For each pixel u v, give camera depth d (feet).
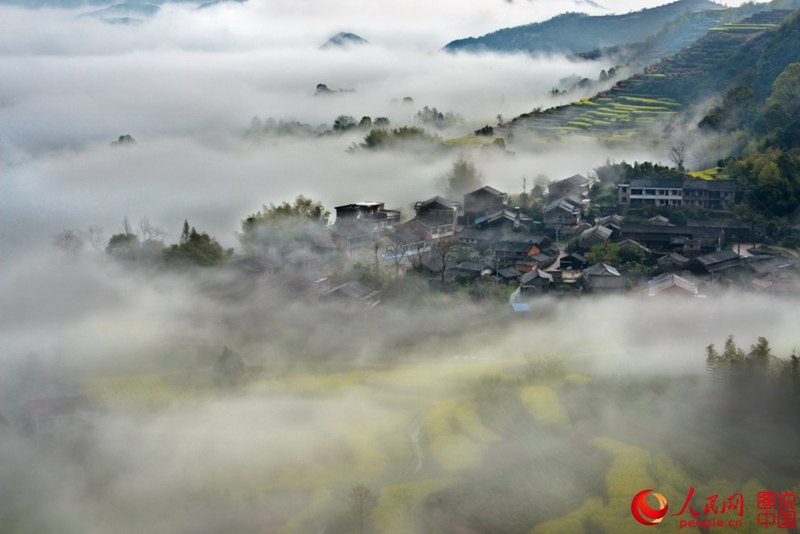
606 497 198.59
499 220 422.41
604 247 369.71
